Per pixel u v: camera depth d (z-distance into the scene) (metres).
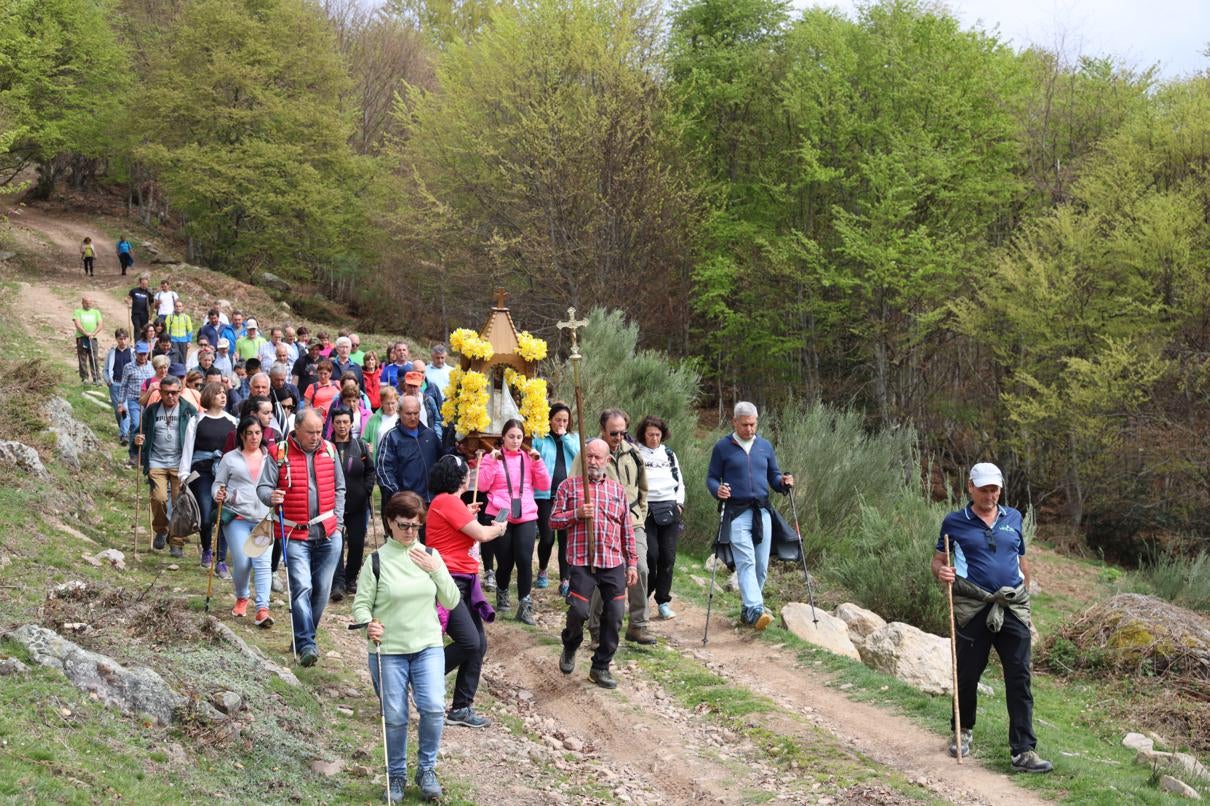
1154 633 13.05
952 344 32.25
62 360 23.34
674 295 33.78
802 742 7.98
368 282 47.59
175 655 7.25
